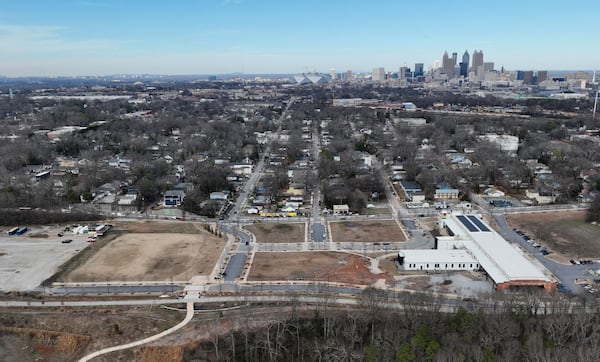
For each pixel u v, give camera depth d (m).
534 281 153.75
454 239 191.38
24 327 138.25
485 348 117.94
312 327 135.62
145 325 137.50
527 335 125.81
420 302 134.00
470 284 161.25
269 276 168.38
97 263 180.00
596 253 187.25
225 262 181.38
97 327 137.00
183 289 159.12
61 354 129.12
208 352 126.81
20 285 162.62
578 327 125.00
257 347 126.12
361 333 130.50
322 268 175.38
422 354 119.25
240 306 147.00
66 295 155.62
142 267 176.25
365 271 172.88
